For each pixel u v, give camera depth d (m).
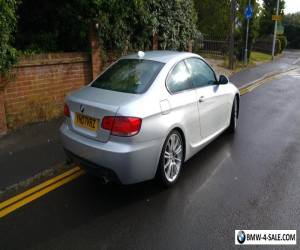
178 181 4.75
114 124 3.90
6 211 3.94
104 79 4.86
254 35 23.16
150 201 4.21
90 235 3.53
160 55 5.12
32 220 3.78
